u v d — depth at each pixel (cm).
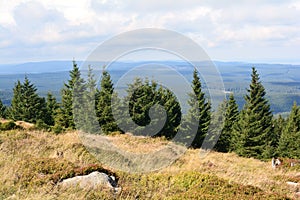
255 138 3619
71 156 1339
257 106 3734
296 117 4156
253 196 832
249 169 1870
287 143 4050
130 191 862
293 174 1738
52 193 762
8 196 739
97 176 888
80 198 743
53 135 1886
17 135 1653
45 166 988
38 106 4766
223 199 798
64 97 3591
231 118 4131
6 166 977
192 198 798
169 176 1092
